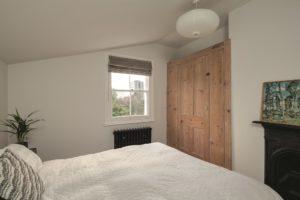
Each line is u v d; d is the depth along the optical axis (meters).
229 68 2.46
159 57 3.74
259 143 2.12
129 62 3.35
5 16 1.33
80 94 2.88
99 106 3.05
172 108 3.66
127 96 3.44
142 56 3.52
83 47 2.56
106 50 3.11
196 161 1.67
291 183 1.95
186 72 3.26
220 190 1.14
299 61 1.77
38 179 1.18
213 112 2.71
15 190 0.94
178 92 3.48
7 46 1.86
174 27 2.77
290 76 1.83
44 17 1.48
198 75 2.99
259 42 2.11
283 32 1.89
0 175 0.93
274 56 1.97
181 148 3.40
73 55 2.81
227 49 2.47
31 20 1.48
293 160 1.92
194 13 1.70
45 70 2.60
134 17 2.02
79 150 2.87
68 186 1.23
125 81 3.41
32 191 1.02
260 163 2.12
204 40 3.31
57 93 2.69
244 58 2.28
